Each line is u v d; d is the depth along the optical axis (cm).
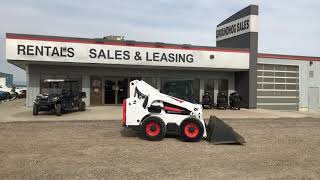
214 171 798
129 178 729
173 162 881
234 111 2578
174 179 728
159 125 1209
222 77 2970
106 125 1623
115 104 2717
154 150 1036
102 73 2688
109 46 2464
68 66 2600
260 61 2962
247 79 2841
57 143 1129
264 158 948
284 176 766
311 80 3162
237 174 776
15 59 2297
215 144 1159
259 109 2823
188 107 1239
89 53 2425
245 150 1063
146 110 1240
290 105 3081
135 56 2522
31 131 1400
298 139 1307
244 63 2784
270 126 1744
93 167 816
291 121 2047
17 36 2300
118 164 849
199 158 934
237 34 3016
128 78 2748
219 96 2784
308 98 3153
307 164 886
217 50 2708
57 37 2367
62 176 736
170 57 2597
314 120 2141
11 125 1588
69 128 1505
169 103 1240
